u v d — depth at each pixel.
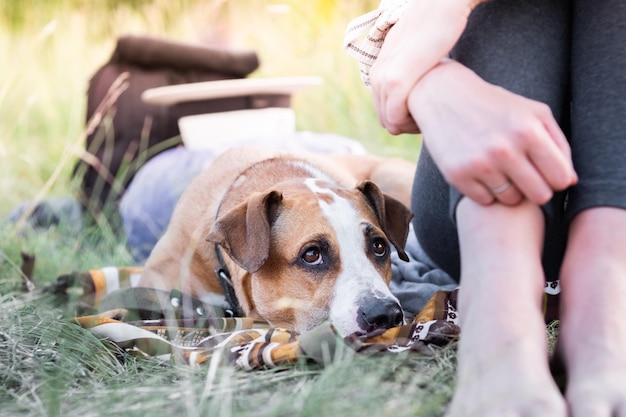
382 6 2.07
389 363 1.64
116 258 3.71
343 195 2.45
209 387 1.56
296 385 1.62
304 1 6.43
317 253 2.28
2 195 4.76
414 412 1.39
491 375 1.29
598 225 1.42
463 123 1.43
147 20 6.75
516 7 1.68
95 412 1.54
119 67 4.63
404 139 5.30
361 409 1.41
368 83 2.11
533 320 1.34
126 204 3.91
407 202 3.43
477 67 1.65
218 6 6.21
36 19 6.62
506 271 1.37
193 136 4.15
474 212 1.44
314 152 3.91
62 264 3.53
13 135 5.89
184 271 2.62
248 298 2.47
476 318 1.36
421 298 2.57
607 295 1.36
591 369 1.30
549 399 1.24
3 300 2.57
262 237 2.27
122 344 1.97
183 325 2.18
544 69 1.63
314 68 6.09
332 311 2.20
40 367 1.82
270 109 4.25
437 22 1.61
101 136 4.47
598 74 1.55
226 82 4.17
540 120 1.39
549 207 1.46
